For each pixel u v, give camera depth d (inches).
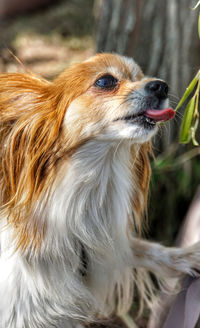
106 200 42.3
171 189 52.3
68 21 87.6
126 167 42.2
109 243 42.6
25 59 74.6
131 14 52.0
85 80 40.9
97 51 53.9
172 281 44.5
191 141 51.7
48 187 41.0
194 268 43.5
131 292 46.3
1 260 42.1
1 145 41.4
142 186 43.4
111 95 40.8
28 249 41.6
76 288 42.9
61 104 40.8
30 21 89.2
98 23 54.1
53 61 73.8
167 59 51.6
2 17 91.7
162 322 44.9
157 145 51.6
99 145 41.1
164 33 51.5
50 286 42.2
